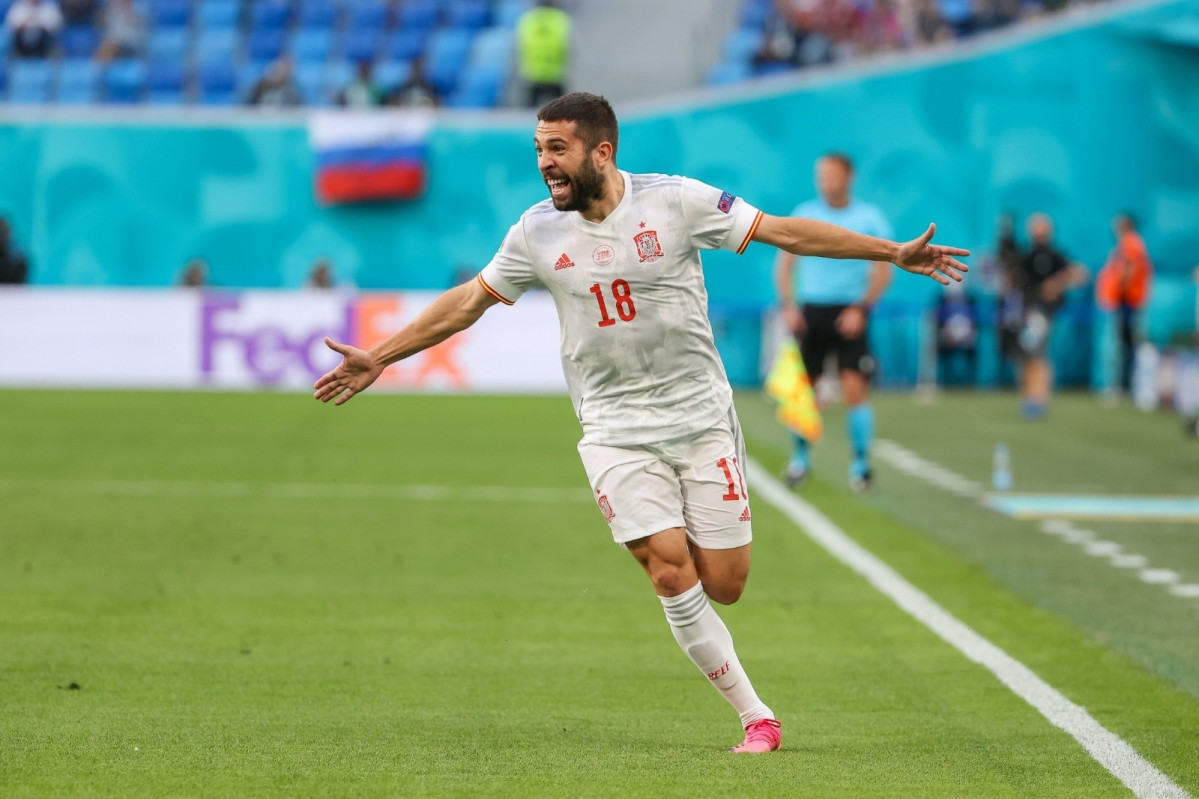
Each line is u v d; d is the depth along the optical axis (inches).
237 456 1999.3
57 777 684.7
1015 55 3366.1
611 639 1019.9
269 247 3518.7
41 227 3508.9
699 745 761.6
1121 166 3373.5
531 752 740.7
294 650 973.2
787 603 1138.7
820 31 3860.7
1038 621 1076.5
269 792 663.1
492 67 3927.2
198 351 3070.9
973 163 3388.3
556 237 727.7
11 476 1788.9
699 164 3454.7
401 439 2218.3
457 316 749.9
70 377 3061.0
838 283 1739.7
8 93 3853.3
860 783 684.7
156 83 3887.8
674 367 736.3
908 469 1957.4
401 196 3501.5
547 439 2239.2
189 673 905.5
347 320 3085.6
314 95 3855.8
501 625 1058.7
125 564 1263.5
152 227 3513.8
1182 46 3339.1
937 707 842.8
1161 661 956.0
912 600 1146.0
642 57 4170.8
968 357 3319.4
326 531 1444.4
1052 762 727.7
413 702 846.5
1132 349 3110.2
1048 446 2235.5
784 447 2204.7
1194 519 1561.3
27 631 1013.2
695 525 751.1
